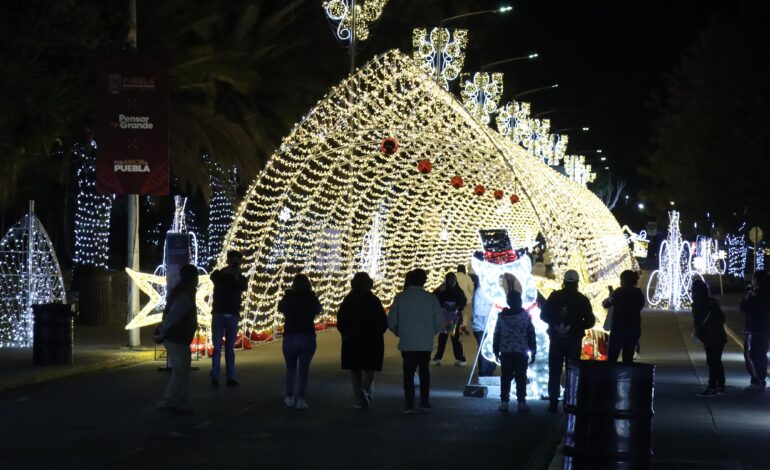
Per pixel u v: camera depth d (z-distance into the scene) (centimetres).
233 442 1288
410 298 1548
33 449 1231
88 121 3092
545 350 1742
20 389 1781
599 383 960
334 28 4222
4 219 3447
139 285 2336
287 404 1586
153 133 2233
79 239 3672
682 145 5528
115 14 2892
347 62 4325
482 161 2509
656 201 6538
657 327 3272
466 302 2248
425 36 4000
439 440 1321
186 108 3316
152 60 2230
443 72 3962
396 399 1697
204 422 1439
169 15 3216
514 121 5203
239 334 2567
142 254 4694
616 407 956
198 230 4575
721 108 4750
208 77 3300
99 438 1307
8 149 2505
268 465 1149
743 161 4609
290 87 3822
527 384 1730
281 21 3800
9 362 2078
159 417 1479
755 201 4653
